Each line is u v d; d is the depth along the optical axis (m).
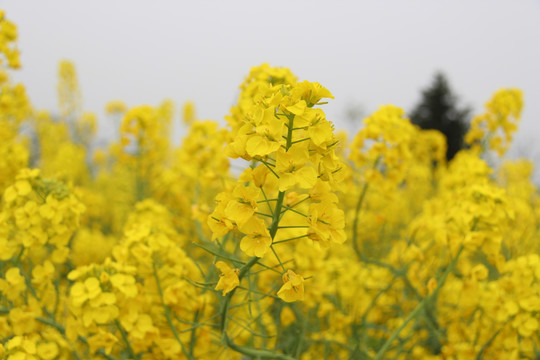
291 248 4.14
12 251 2.80
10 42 4.29
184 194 5.48
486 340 3.30
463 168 4.45
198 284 2.26
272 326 3.62
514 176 8.73
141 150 5.62
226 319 2.34
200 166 4.65
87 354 3.02
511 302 3.01
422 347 4.22
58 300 2.88
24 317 2.59
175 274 2.83
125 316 2.56
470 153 5.85
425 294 3.67
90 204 6.90
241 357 3.21
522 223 5.43
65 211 2.88
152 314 2.76
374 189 4.42
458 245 3.04
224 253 3.00
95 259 5.01
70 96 11.85
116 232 7.18
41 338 2.67
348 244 5.22
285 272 1.86
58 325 2.68
